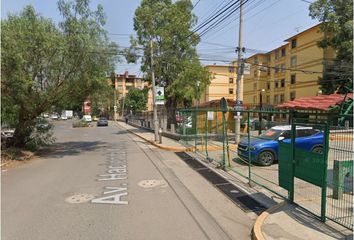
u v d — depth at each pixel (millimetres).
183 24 33406
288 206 7793
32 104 17891
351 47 27516
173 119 28766
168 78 34500
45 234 6496
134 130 41688
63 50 17172
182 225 6973
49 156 18125
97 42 18516
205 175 12281
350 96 16875
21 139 19312
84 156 17922
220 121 25516
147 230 6680
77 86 18750
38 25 16562
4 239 6266
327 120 6707
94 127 53500
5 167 14430
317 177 6961
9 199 9062
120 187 10438
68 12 18000
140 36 33906
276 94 62312
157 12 33875
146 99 89938
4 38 14977
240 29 22172
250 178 10852
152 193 9672
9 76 15578
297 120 7844
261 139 14930
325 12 29047
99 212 7867
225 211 7953
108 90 20969
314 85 50500
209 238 6277
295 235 6094
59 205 8477
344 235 6027
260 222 6777
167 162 15539
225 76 78875
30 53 16453
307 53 52125
